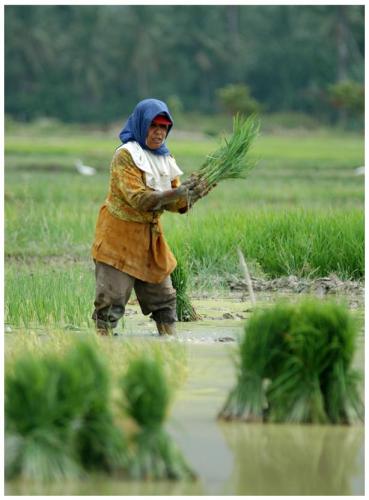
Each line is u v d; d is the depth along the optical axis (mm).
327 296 31531
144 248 24328
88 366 14781
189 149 124062
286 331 17141
